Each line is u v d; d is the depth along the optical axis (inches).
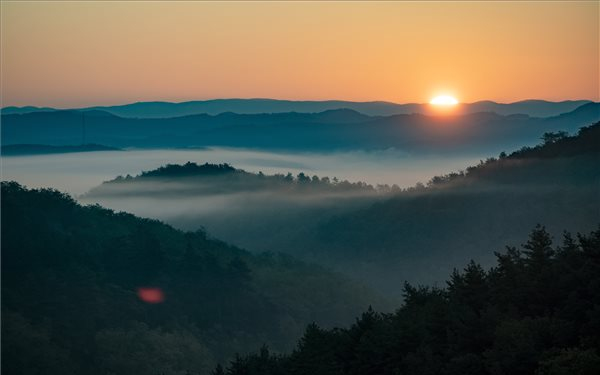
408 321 3169.3
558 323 2632.9
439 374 2778.1
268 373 3444.9
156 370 6033.5
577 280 2923.2
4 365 5398.6
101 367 5925.2
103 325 6476.4
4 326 5762.8
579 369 2214.6
